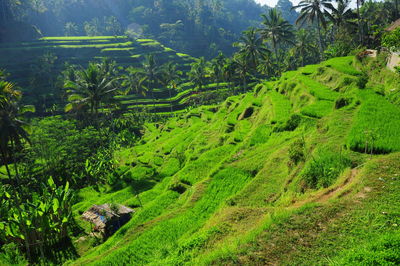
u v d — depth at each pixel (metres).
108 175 39.81
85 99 46.75
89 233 24.66
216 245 10.66
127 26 179.12
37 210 22.14
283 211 11.08
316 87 30.48
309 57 86.69
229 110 47.28
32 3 143.00
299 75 37.53
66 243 23.47
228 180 20.20
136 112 73.06
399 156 12.78
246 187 17.11
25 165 42.09
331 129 18.55
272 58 97.94
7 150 29.80
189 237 12.94
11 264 21.45
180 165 33.38
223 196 18.52
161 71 77.62
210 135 38.25
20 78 87.31
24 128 29.53
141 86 79.06
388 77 23.42
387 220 8.94
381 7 65.50
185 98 85.12
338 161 14.38
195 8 195.00
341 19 51.53
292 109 30.16
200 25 169.12
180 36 160.75
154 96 89.62
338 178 13.29
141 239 15.18
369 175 11.77
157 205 21.67
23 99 75.50
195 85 83.12
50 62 87.25
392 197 10.06
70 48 103.62
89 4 183.62
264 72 77.38
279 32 56.25
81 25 170.88
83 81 48.59
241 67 66.44
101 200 29.36
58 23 162.62
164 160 37.84
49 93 81.12
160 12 184.38
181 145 39.31
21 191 33.66
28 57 96.38
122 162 45.06
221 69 77.25
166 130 57.50
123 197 29.05
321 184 13.71
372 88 23.44
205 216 16.58
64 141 44.62
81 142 46.03
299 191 14.22
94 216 23.36
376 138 14.52
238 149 25.41
